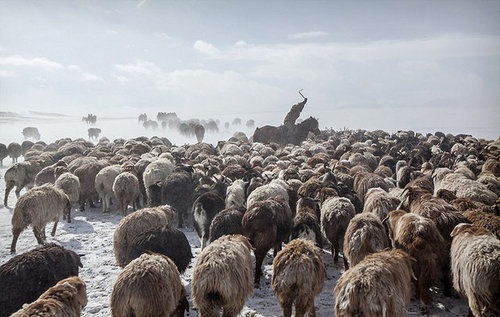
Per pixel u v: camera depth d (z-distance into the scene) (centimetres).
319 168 1823
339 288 616
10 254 1098
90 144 3262
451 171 1652
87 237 1280
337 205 1046
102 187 1595
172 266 683
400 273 654
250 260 750
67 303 608
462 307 825
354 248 826
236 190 1380
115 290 620
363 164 2212
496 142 3031
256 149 3044
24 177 1802
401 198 1125
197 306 679
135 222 927
